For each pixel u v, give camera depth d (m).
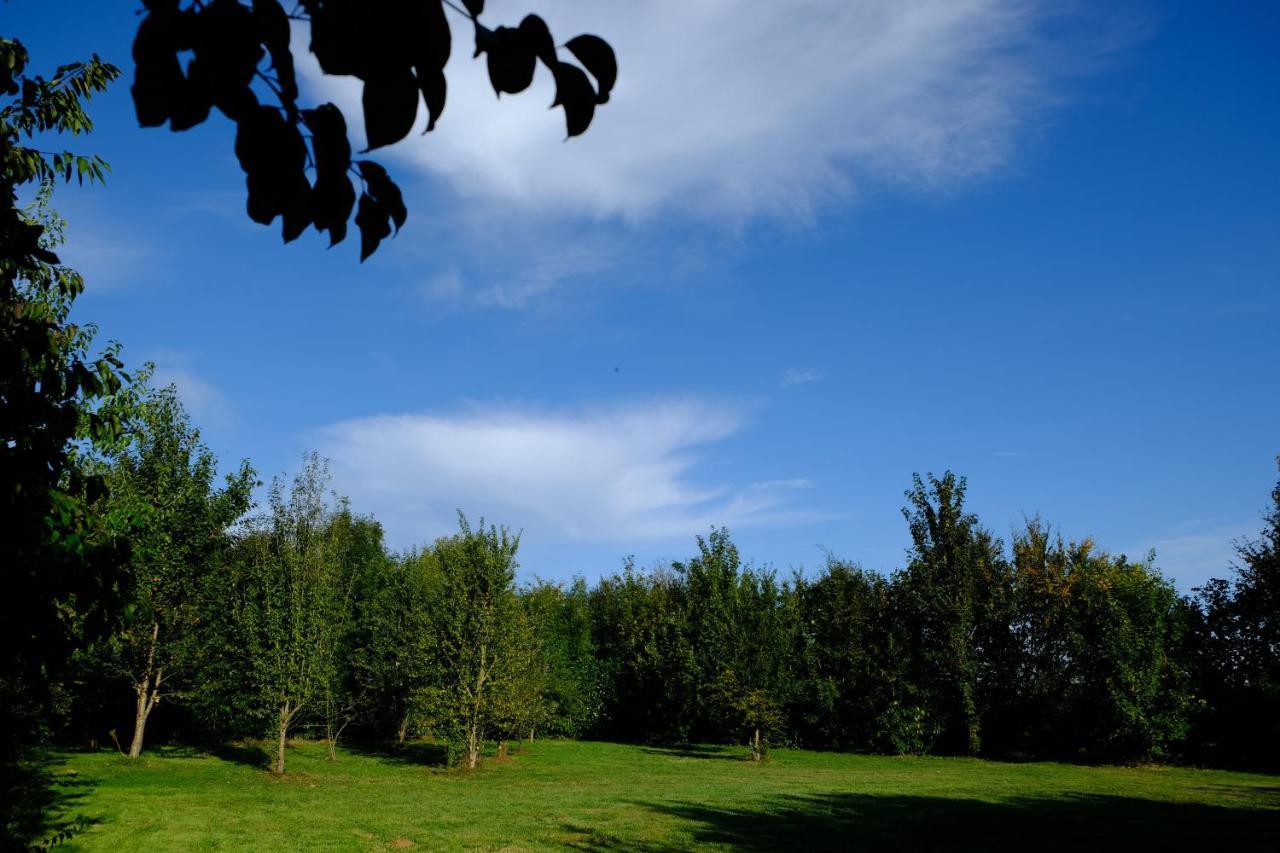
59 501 3.84
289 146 1.37
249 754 25.52
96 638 4.09
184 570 22.67
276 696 21.73
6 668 3.72
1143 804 17.33
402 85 1.29
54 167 4.94
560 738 38.03
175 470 22.59
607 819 15.37
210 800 16.61
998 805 17.23
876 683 31.72
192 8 1.20
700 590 35.72
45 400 3.82
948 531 31.34
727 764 26.95
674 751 32.06
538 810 16.41
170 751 24.84
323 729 32.38
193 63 1.23
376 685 29.25
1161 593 26.84
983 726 31.25
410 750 28.88
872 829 14.42
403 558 36.66
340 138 1.45
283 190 1.42
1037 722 29.94
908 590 31.72
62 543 3.84
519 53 1.37
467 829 14.21
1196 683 26.81
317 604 23.22
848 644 33.06
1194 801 17.81
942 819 15.42
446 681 24.61
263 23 1.25
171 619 22.55
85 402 4.53
